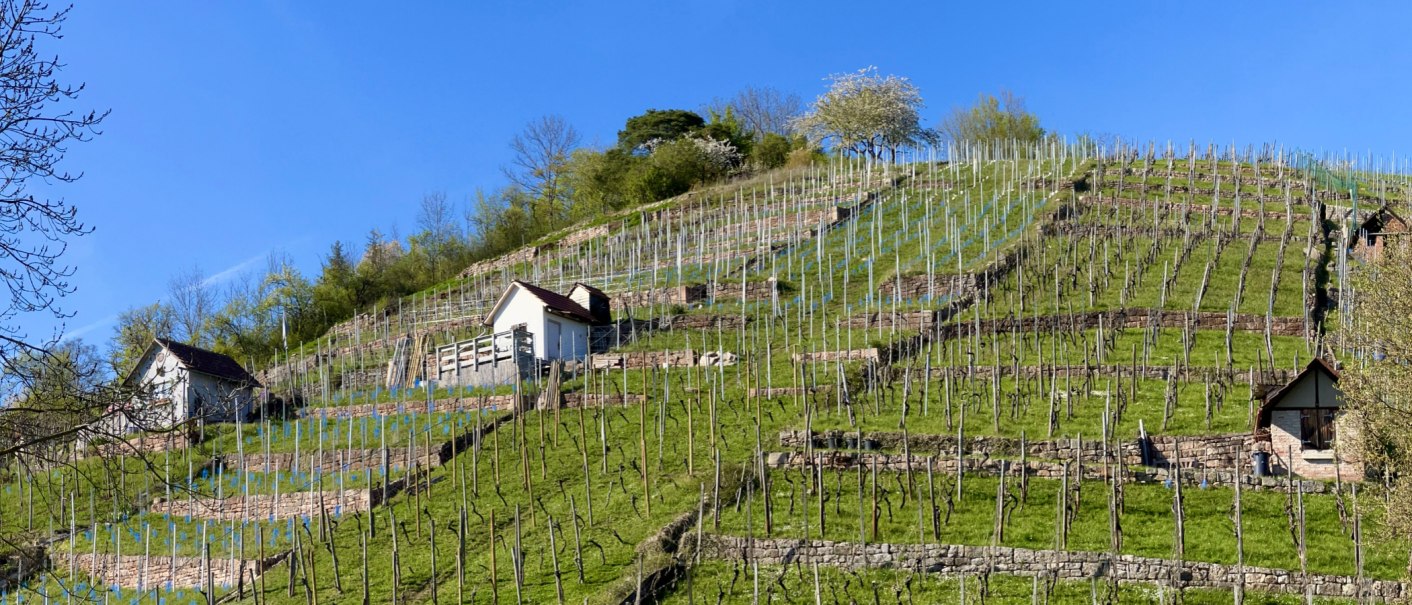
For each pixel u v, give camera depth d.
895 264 87.12
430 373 78.44
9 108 22.64
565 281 98.38
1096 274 78.06
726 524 45.62
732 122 171.38
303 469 63.00
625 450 56.75
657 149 148.75
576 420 62.78
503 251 131.88
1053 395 53.66
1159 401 57.31
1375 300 46.09
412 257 133.00
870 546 42.38
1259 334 68.31
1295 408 47.62
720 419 58.72
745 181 131.88
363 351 90.19
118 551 53.81
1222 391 57.34
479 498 54.41
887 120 154.12
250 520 57.22
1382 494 42.28
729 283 86.00
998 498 42.34
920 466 48.38
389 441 64.31
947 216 97.19
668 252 101.69
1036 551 41.16
